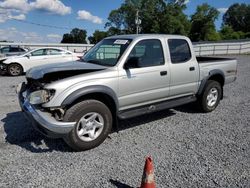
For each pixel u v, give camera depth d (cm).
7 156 431
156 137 514
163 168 398
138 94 510
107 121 467
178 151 455
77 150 450
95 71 468
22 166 400
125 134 527
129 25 7781
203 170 394
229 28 9088
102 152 449
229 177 377
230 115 657
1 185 352
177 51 582
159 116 641
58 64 510
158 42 547
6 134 520
